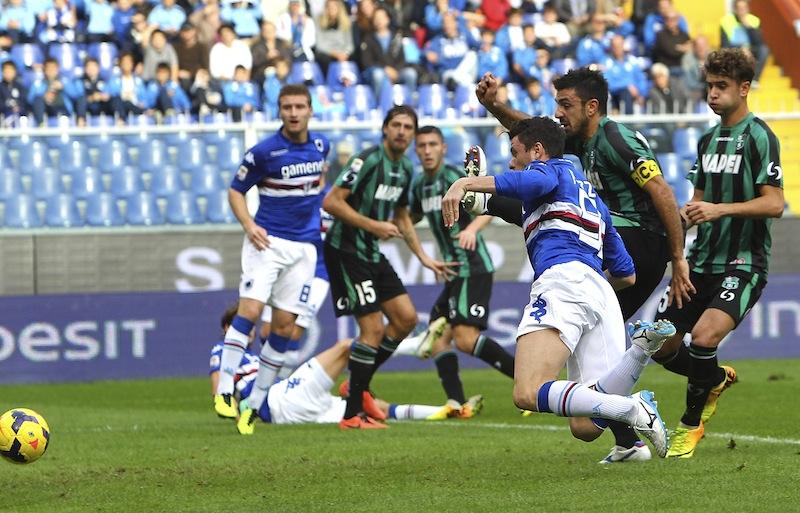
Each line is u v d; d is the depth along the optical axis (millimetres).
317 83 69438
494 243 57344
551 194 22891
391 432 33281
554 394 22047
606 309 22891
